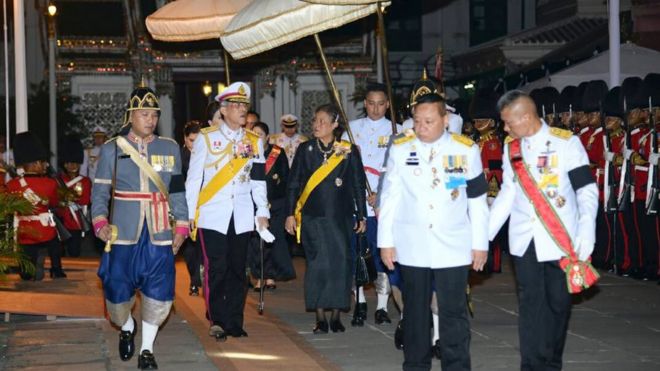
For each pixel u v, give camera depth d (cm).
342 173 984
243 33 1059
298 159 997
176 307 1173
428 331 739
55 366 860
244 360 873
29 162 1391
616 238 1409
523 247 736
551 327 742
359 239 995
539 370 743
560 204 727
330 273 985
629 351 888
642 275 1361
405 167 733
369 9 1020
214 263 961
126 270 830
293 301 1233
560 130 734
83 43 2622
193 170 958
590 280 714
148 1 2592
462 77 3450
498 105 748
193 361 879
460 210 729
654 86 1303
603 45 2291
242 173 963
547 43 3078
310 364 856
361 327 1034
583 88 1466
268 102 2697
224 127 966
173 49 2642
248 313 1135
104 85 2639
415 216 729
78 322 1074
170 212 843
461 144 730
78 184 1738
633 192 1341
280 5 1034
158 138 847
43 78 2733
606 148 1375
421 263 727
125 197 831
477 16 3641
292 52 2677
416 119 725
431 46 3634
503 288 1309
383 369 836
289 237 1448
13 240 1098
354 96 2666
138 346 946
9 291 1184
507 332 987
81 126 2627
